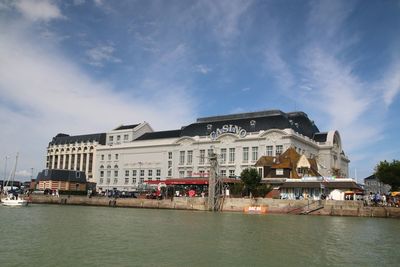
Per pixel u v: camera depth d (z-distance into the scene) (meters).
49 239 40.97
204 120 149.38
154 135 159.12
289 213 82.88
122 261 30.50
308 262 31.34
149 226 54.81
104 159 165.50
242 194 97.75
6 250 34.28
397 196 92.38
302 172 108.12
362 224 61.19
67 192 131.38
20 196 125.94
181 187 118.06
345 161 158.88
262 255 33.69
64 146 189.62
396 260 32.53
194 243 39.44
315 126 152.62
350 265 30.50
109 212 84.12
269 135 126.25
